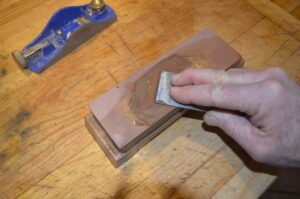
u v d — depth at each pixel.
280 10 0.80
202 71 0.61
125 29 0.79
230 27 0.79
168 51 0.72
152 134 0.65
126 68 0.74
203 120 0.68
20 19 0.80
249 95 0.56
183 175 0.63
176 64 0.67
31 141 0.66
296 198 1.03
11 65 0.75
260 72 0.60
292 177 1.04
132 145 0.62
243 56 0.75
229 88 0.57
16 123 0.68
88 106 0.67
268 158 0.57
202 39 0.70
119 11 0.81
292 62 0.74
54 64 0.75
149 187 0.62
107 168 0.64
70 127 0.68
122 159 0.63
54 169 0.63
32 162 0.64
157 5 0.82
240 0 0.82
